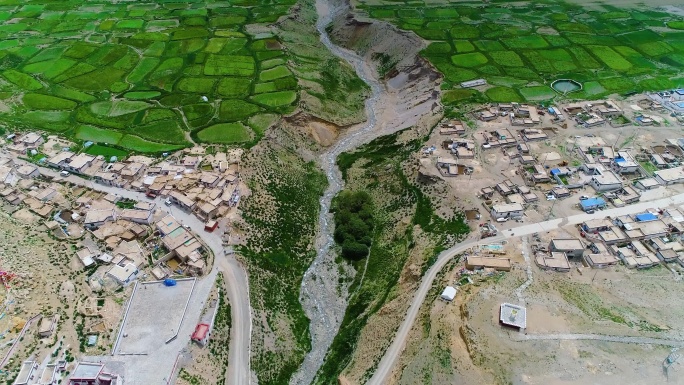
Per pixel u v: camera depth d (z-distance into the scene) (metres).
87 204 114.31
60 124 147.00
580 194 119.56
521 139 139.50
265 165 134.25
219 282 100.75
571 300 92.00
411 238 115.81
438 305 93.25
